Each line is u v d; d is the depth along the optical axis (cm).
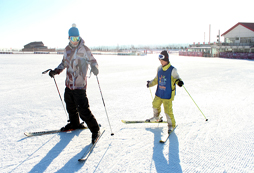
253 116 419
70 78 296
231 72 1166
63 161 253
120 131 346
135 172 231
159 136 328
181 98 579
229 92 648
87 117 297
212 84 793
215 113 442
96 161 253
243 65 1686
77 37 284
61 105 507
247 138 317
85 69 296
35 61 2031
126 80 913
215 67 1491
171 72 326
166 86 331
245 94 617
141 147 289
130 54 4559
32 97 588
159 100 345
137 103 529
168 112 336
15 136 322
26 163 247
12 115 427
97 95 617
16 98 575
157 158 260
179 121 396
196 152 276
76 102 297
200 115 431
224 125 372
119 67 1539
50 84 799
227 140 311
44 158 259
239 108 477
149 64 1833
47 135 326
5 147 286
